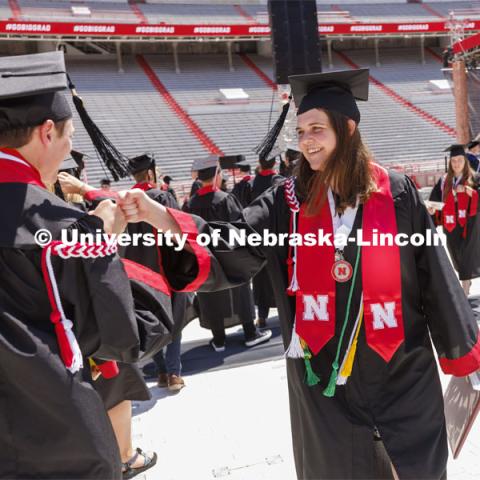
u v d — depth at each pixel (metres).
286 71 8.15
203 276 1.78
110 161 1.93
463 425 1.98
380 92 29.75
